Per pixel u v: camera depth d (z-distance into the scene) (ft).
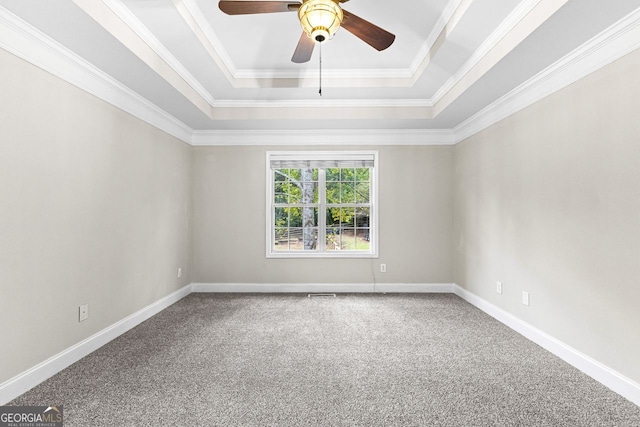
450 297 14.88
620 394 6.99
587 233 7.93
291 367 8.14
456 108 12.31
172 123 13.62
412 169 15.81
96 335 9.21
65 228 8.10
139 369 8.01
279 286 15.87
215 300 14.34
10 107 6.68
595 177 7.70
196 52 9.53
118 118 10.17
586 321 7.95
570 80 8.39
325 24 6.10
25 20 6.69
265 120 13.88
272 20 8.89
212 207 15.89
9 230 6.68
